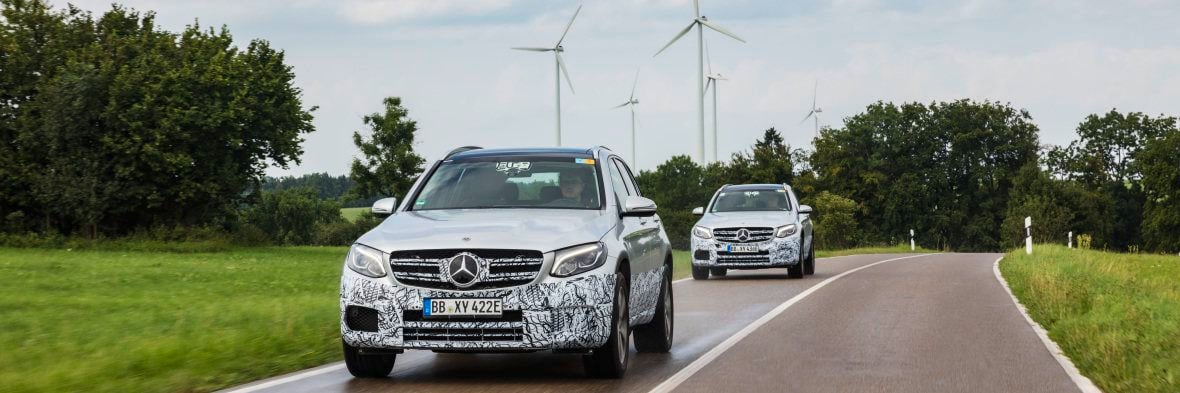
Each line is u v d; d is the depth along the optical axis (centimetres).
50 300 2158
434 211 1192
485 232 1055
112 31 6212
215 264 4000
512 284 1024
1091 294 1903
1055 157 13938
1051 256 3472
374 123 10856
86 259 4209
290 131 6300
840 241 11488
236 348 1280
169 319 1733
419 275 1031
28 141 5712
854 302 2050
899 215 12988
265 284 2852
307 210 17862
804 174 13500
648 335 1297
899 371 1146
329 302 2070
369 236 1086
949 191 13462
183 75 5738
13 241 5466
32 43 6066
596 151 1284
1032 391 1019
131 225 6178
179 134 5669
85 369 1107
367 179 10938
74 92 5506
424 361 1241
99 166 5716
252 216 15662
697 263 2838
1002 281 2678
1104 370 1098
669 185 15950
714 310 1900
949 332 1520
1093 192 13200
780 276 3019
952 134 13400
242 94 5878
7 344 1373
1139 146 13700
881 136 13738
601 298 1043
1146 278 2750
